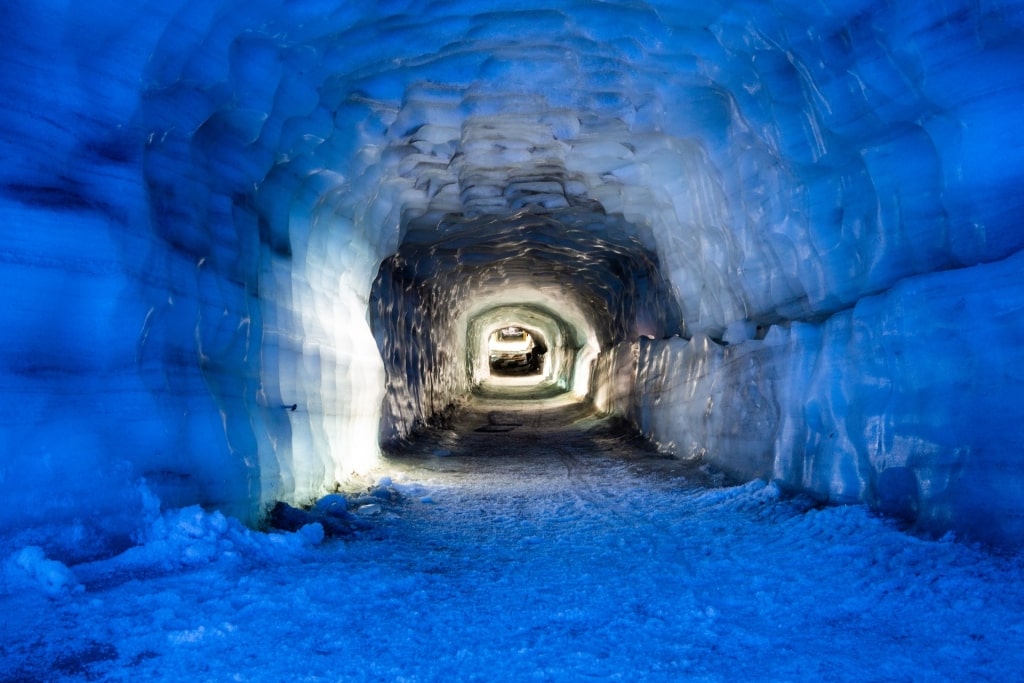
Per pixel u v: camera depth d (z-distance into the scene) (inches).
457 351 975.0
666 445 495.8
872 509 241.6
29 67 180.7
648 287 619.5
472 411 893.8
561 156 402.0
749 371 361.7
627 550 238.8
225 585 177.6
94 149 195.8
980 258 217.0
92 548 179.8
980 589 169.2
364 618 166.7
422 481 408.5
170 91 217.5
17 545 168.1
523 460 511.2
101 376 194.5
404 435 569.0
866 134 247.4
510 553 240.1
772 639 153.6
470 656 145.8
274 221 313.0
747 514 280.8
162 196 226.2
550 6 274.7
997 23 192.2
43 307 182.4
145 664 134.4
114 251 194.1
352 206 385.7
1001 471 195.0
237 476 237.3
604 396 773.9
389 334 560.4
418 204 451.2
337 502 298.2
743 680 133.4
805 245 304.3
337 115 322.3
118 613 155.6
